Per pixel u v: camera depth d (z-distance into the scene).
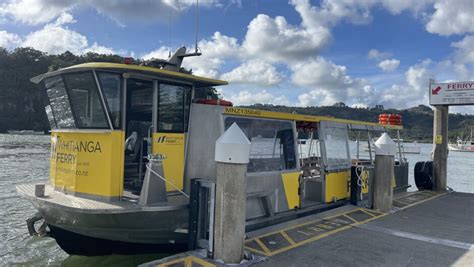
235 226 4.47
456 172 31.56
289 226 6.50
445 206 9.26
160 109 5.76
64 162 5.99
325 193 8.23
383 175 8.09
